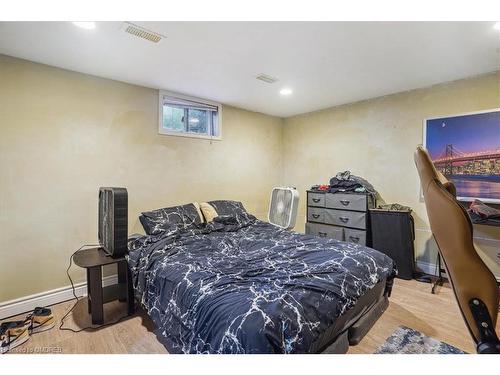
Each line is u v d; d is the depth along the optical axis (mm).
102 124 2834
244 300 1453
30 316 2184
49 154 2518
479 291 794
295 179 4711
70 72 2633
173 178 3410
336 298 1604
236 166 4145
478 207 2617
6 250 2314
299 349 1312
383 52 2326
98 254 2439
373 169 3688
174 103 3432
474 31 1982
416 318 2227
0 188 2283
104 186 2852
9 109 2314
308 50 2285
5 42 2102
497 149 2707
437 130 3070
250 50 2281
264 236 2809
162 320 1870
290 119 4758
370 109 3699
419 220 3285
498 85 2732
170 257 2193
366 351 1800
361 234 3418
